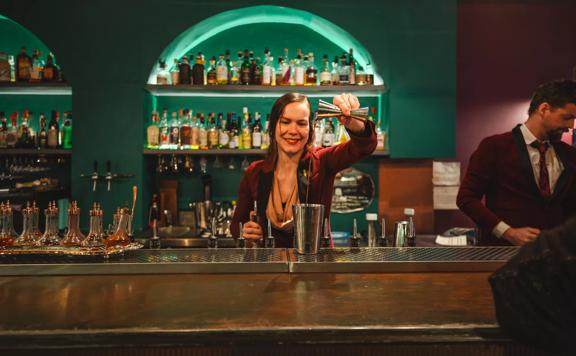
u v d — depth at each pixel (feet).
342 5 11.55
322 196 6.41
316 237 4.88
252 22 12.75
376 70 11.76
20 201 10.47
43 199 10.94
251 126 12.73
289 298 3.51
